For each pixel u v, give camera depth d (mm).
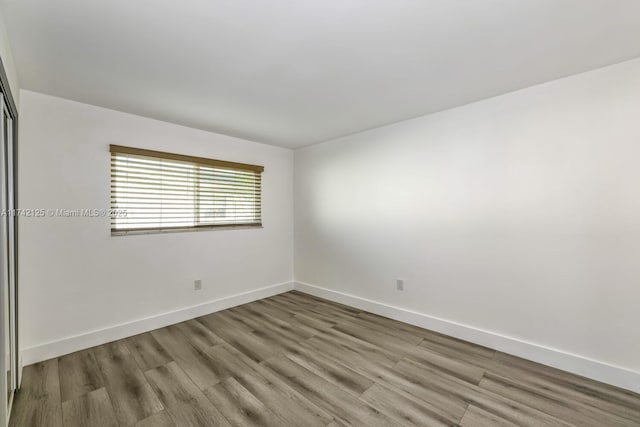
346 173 3588
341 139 3631
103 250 2590
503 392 1892
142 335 2752
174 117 2840
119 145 2658
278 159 4109
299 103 2510
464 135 2605
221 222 3482
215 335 2754
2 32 1375
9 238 1700
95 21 1423
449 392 1896
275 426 1606
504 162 2393
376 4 1315
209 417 1674
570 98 2088
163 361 2277
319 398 1840
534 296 2271
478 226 2541
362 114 2805
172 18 1406
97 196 2555
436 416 1678
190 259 3172
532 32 1555
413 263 2982
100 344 2553
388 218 3182
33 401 1795
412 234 2984
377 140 3254
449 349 2471
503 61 1865
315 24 1464
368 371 2143
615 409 1726
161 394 1873
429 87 2232
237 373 2115
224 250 3480
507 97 2361
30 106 2229
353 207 3523
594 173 2016
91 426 1603
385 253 3219
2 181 1438
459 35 1576
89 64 1842
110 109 2611
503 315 2422
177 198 3086
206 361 2281
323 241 3891
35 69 1896
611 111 1945
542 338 2238
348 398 1839
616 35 1588
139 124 2793
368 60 1826
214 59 1794
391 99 2451
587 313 2053
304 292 4152
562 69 1984
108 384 1974
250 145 3758
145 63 1838
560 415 1681
